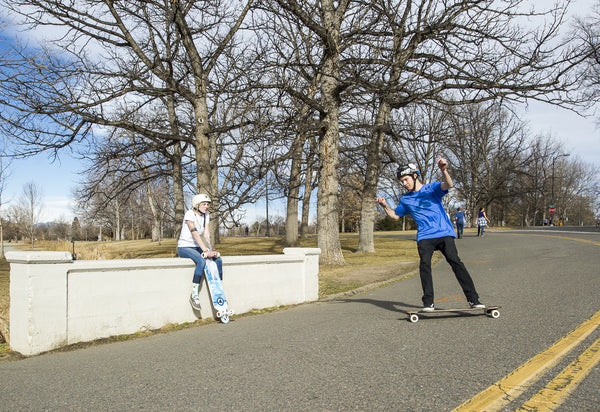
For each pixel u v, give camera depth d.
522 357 4.03
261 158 13.43
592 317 5.51
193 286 6.76
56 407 3.34
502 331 5.05
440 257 17.86
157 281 6.44
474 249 19.81
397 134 20.17
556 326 5.14
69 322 5.49
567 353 4.07
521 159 59.06
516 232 35.91
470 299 6.01
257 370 4.05
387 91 13.52
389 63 13.39
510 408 2.95
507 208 69.88
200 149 15.75
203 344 5.33
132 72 15.21
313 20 14.57
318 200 16.06
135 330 6.16
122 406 3.30
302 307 8.22
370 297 8.94
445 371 3.74
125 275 6.07
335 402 3.18
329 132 15.63
